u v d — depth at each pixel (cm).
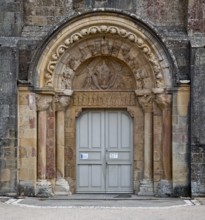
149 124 2888
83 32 2817
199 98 2772
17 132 2791
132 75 2925
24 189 2817
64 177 2920
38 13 2872
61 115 2891
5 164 2778
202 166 2769
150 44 2814
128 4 2875
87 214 2370
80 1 2869
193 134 2775
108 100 2934
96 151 2959
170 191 2819
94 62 2930
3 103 2775
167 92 2811
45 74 2830
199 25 2823
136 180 2927
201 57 2769
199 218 2273
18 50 2808
